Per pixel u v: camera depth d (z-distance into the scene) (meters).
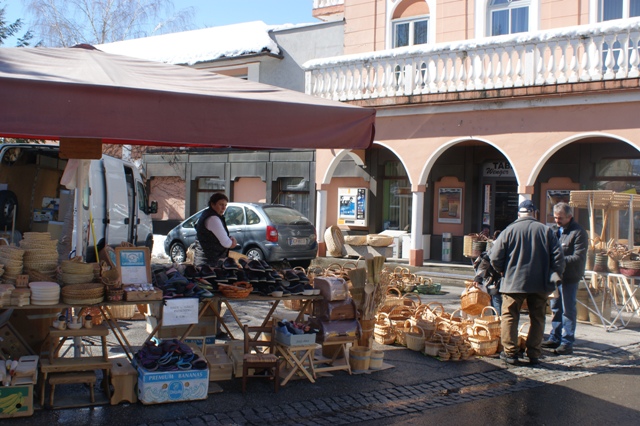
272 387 6.45
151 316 7.20
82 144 6.54
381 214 19.30
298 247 15.09
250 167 21.38
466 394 6.57
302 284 6.96
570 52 13.96
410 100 15.77
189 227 16.67
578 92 13.53
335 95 16.84
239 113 5.40
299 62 21.16
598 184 15.55
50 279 5.99
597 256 10.14
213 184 22.66
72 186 6.72
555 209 8.34
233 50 21.61
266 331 6.91
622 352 8.56
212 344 7.14
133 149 24.11
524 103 14.38
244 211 15.41
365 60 16.36
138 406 5.71
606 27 13.12
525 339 8.06
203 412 5.64
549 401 6.40
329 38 20.55
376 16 18.72
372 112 5.95
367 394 6.39
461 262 17.66
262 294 6.78
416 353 8.03
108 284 5.91
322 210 17.92
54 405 5.57
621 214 13.82
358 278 7.25
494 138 14.91
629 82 12.94
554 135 14.11
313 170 19.92
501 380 7.09
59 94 4.80
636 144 13.11
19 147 10.60
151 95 5.08
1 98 4.64
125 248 6.43
